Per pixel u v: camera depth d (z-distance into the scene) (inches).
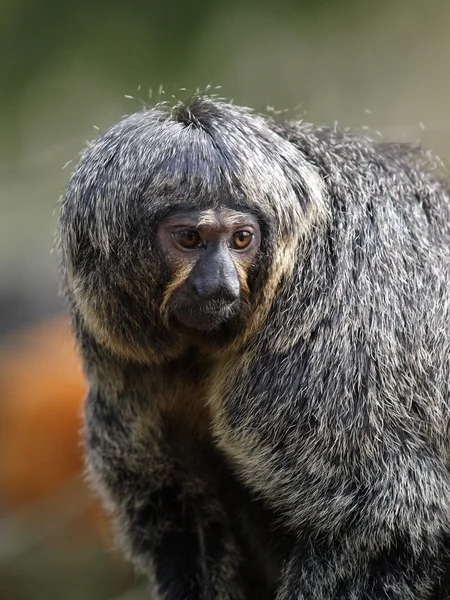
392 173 352.2
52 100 912.9
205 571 366.3
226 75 948.6
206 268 292.7
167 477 365.4
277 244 309.0
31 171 809.5
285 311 325.1
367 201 337.7
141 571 380.8
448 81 1109.1
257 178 299.9
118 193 305.7
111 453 365.4
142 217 302.0
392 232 335.9
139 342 326.6
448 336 334.6
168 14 922.1
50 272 814.5
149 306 315.3
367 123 1050.1
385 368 321.1
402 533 320.5
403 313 326.6
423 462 323.3
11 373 641.6
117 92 904.9
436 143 584.1
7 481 604.7
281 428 327.3
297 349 325.7
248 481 339.0
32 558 566.6
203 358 342.3
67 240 324.8
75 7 904.9
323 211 326.0
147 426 356.5
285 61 1005.2
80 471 603.5
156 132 305.9
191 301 298.5
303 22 1008.9
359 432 319.9
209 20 945.5
